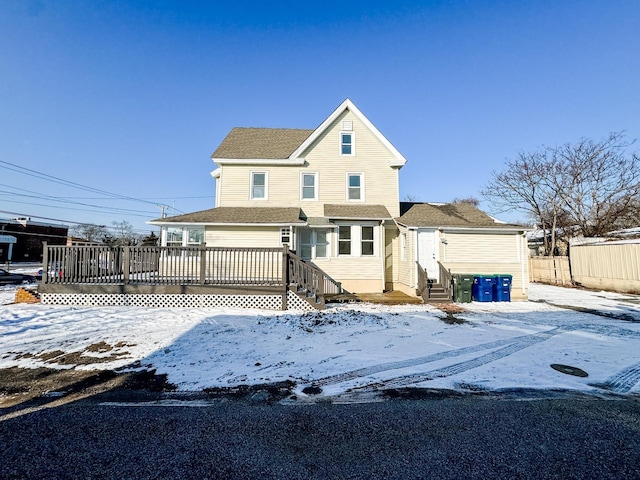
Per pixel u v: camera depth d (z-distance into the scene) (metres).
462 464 2.93
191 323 8.02
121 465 2.88
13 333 7.02
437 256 12.59
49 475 2.73
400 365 5.57
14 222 38.66
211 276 10.20
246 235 13.20
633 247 14.95
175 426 3.59
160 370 5.25
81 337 6.83
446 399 4.32
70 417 3.77
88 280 10.02
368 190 14.97
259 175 14.90
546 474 2.79
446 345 6.67
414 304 11.24
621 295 14.27
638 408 4.10
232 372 5.21
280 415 3.87
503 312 10.01
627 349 6.45
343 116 15.23
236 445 3.23
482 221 13.38
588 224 23.17
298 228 13.83
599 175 22.64
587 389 4.65
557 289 16.80
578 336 7.38
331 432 3.49
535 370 5.35
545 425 3.65
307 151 14.95
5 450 3.08
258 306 10.06
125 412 3.91
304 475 2.77
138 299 9.92
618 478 2.75
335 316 9.07
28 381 4.79
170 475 2.76
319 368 5.42
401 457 3.04
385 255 14.98
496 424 3.67
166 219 12.67
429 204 16.45
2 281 17.17
